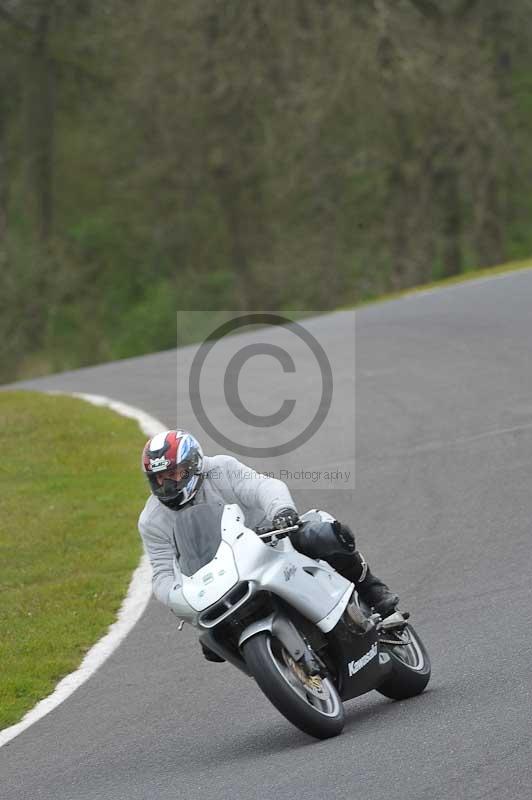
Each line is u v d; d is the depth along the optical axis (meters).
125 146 166.38
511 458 42.91
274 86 140.50
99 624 33.75
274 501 23.77
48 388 72.94
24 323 161.88
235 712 25.80
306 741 22.59
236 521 23.19
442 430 48.25
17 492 47.09
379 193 148.75
